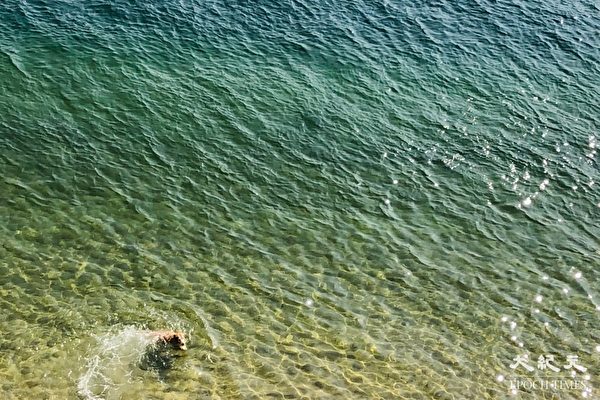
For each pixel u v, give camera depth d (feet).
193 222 104.37
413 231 108.47
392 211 112.27
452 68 150.20
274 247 101.81
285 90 137.49
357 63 148.15
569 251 107.65
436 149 127.24
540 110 140.36
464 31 163.22
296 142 124.77
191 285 93.15
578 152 130.11
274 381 81.10
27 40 139.95
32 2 151.43
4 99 124.16
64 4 152.46
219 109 129.90
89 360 80.64
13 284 88.94
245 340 86.02
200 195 110.01
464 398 81.92
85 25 147.02
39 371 78.43
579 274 103.19
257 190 112.78
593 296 99.45
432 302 95.40
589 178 123.95
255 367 82.58
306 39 153.69
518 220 113.19
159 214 104.88
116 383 78.54
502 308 95.71
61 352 81.10
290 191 113.60
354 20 162.20
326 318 90.74
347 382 82.07
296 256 100.73
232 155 119.65
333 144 125.49
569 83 149.59
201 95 132.87
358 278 98.07
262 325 88.48
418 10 168.76
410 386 82.64
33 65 133.39
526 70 152.25
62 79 131.13
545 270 103.50
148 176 112.16
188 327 86.69
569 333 92.89
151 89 132.36
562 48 161.07
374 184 117.60
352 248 103.50
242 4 162.20
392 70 147.43
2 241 95.20
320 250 102.37
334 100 136.77
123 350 82.43
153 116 125.70
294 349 85.61
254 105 132.26
